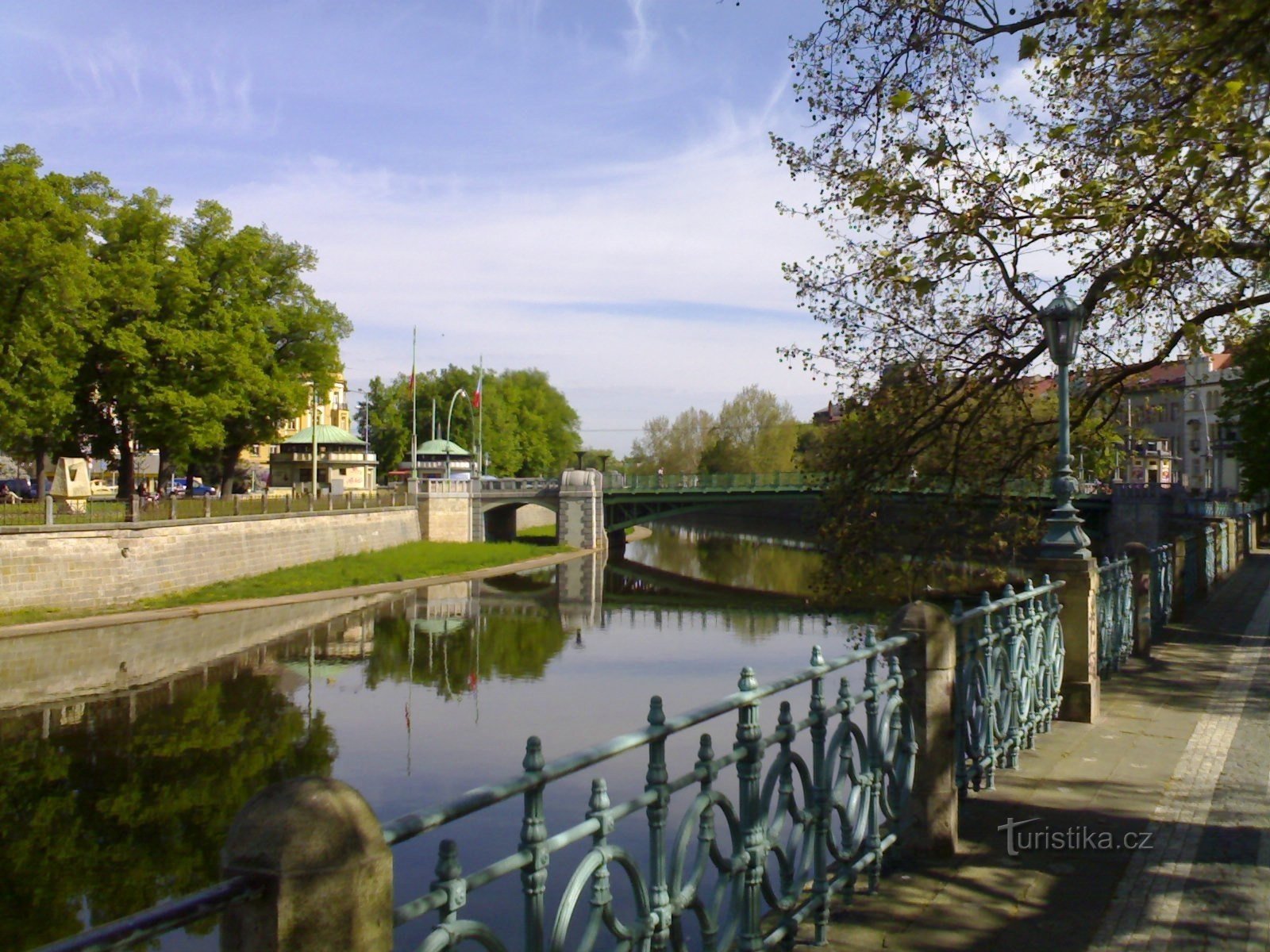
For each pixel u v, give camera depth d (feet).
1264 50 25.20
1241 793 23.26
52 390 126.21
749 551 272.10
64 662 101.30
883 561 43.32
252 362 157.58
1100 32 29.01
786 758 15.19
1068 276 36.32
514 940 34.88
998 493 42.80
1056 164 35.73
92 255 143.54
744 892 14.28
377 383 344.49
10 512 112.78
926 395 42.27
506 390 360.28
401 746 75.15
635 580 196.03
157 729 80.64
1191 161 26.68
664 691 95.25
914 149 33.76
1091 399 42.37
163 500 138.41
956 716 21.39
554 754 71.26
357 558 186.60
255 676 100.68
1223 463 244.22
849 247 41.50
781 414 321.11
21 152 124.88
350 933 7.68
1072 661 30.63
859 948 15.62
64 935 46.26
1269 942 15.64
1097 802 22.62
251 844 7.63
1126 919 16.52
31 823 60.18
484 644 122.21
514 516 277.64
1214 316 35.81
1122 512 157.48
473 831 49.60
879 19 35.86
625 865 11.83
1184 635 50.78
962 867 18.80
